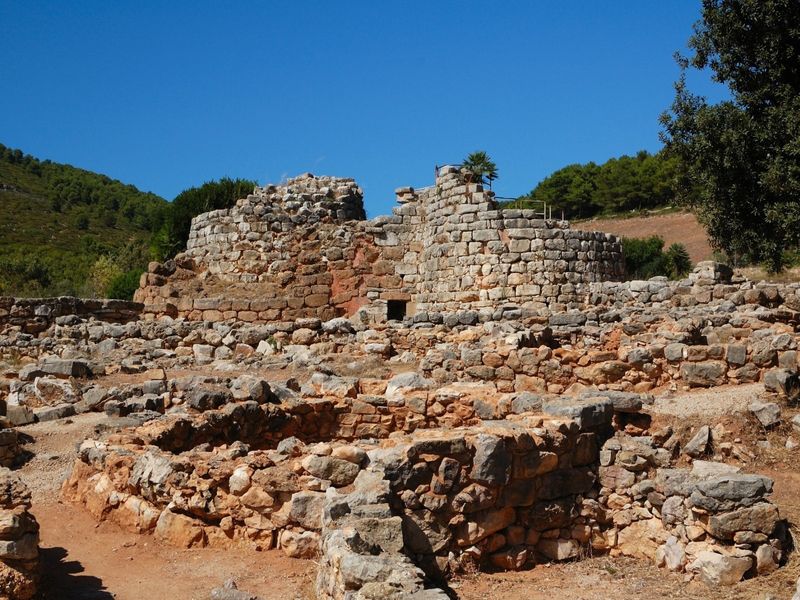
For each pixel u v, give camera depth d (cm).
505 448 1136
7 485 918
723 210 2094
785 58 2053
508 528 1155
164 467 1117
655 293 2814
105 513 1162
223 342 2586
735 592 1016
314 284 3644
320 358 2288
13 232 10800
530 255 3169
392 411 1512
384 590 786
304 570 999
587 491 1238
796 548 1070
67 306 2945
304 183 4072
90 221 12562
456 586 1049
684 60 2178
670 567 1116
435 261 3356
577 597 1027
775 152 2017
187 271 3784
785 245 2077
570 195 10062
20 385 1945
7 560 841
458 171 3359
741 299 2291
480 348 1962
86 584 954
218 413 1366
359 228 3691
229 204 5634
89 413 1819
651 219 8800
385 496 1015
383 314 2870
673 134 2159
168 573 994
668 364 1827
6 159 15475
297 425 1482
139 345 2612
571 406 1271
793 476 1298
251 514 1077
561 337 2080
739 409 1481
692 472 1158
